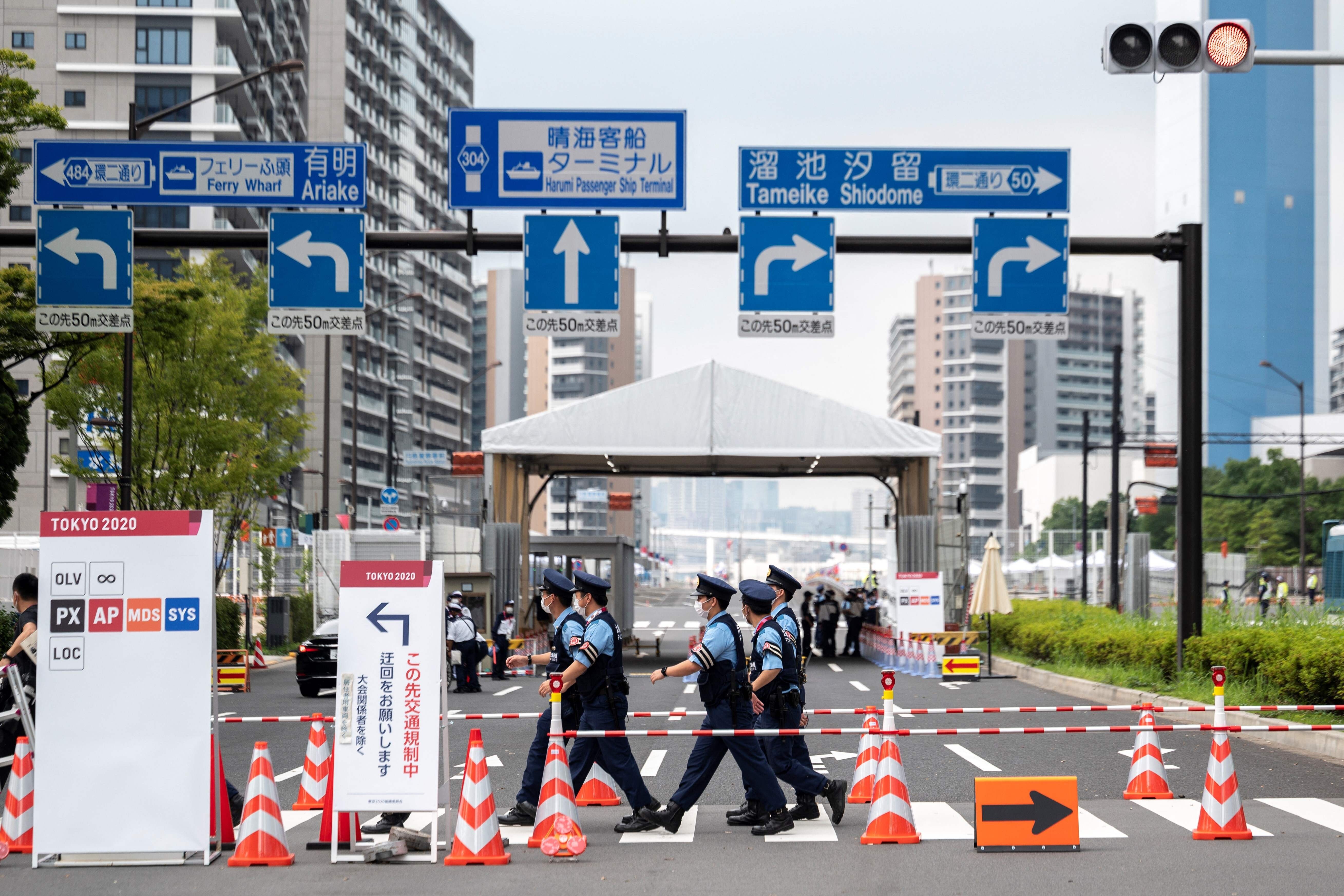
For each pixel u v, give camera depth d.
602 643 11.74
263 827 10.63
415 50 138.62
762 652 11.80
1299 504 97.62
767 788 11.63
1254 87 176.00
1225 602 32.84
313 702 28.02
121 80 82.88
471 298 157.00
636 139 19.80
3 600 32.56
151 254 80.25
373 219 127.88
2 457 25.70
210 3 82.81
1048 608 45.09
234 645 40.25
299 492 100.81
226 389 34.47
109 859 10.58
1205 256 175.88
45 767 10.49
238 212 85.06
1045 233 20.44
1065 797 10.77
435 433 146.12
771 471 50.50
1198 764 16.08
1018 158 20.33
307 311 19.84
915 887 9.40
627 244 20.08
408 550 45.50
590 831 12.03
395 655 10.85
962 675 33.06
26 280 23.59
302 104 110.56
